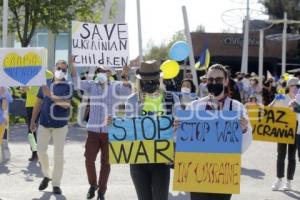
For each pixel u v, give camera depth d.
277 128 9.95
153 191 6.29
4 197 9.33
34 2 27.89
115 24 11.05
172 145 6.28
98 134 9.09
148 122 6.30
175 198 9.64
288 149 10.44
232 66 47.38
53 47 34.47
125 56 11.12
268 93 26.34
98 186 9.20
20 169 11.97
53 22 28.72
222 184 5.88
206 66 18.70
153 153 6.27
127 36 11.10
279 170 10.47
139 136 6.30
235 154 5.86
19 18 29.86
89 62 10.95
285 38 39.28
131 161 6.31
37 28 31.78
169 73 11.80
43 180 9.91
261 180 11.42
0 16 29.66
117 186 10.54
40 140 9.72
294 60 49.97
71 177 11.30
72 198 9.38
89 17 30.59
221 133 5.88
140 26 20.25
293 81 10.55
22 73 9.60
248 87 25.91
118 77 13.88
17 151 14.37
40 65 9.57
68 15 29.22
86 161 9.20
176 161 5.93
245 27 36.53
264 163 13.61
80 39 10.87
